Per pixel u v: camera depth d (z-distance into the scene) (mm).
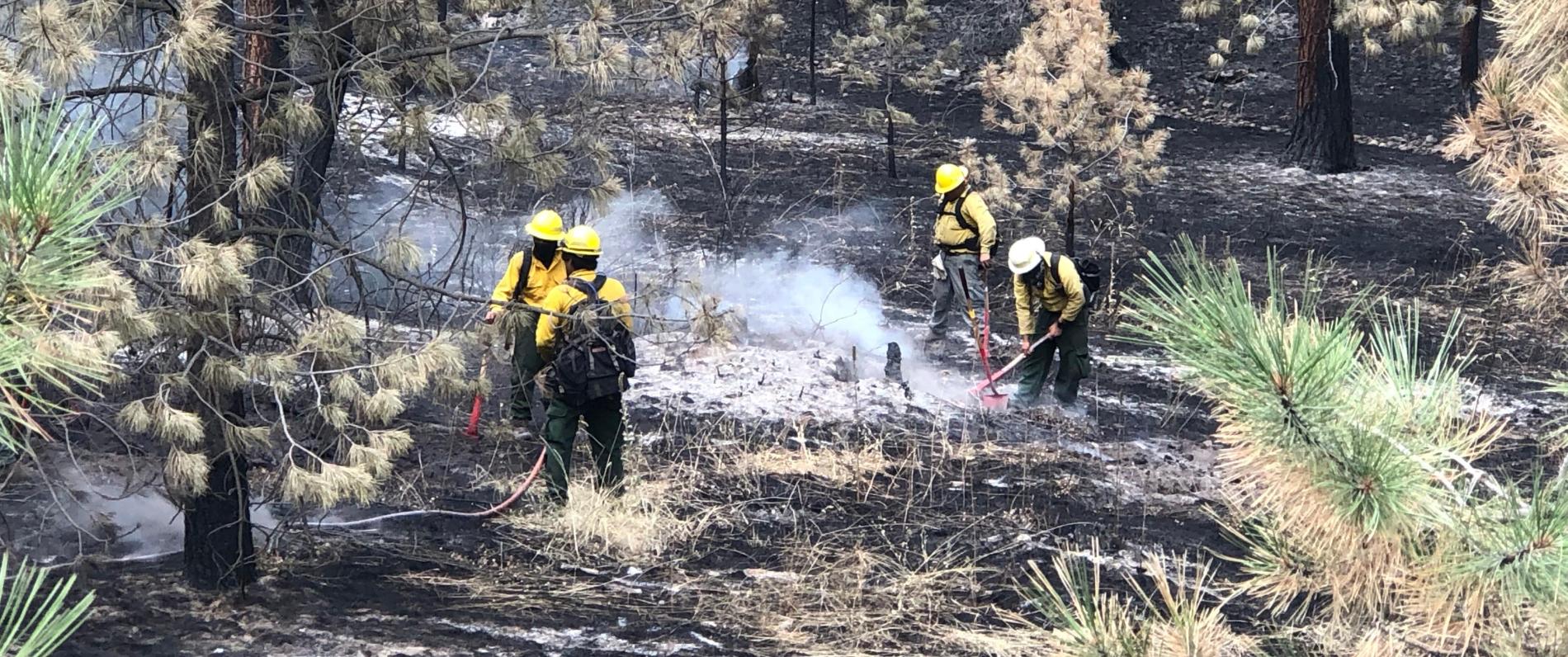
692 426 8688
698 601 6090
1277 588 2561
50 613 1947
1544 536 2201
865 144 20625
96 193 1872
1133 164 13703
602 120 6484
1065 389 9898
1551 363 11602
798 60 26375
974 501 7598
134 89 5012
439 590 6055
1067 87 13180
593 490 7059
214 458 5406
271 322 5938
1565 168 2809
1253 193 19594
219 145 5328
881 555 6699
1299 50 21250
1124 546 6914
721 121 16375
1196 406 10195
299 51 5852
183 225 5309
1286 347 2244
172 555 6230
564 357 6773
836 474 7926
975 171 13695
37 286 1814
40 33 4262
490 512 6820
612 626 5766
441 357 5355
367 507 7055
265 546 6242
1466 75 23734
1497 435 2402
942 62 18656
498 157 6039
